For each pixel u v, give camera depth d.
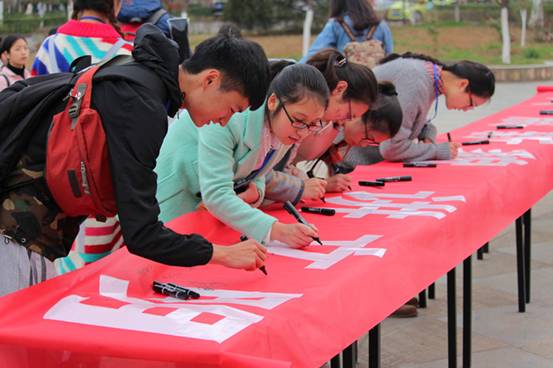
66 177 1.82
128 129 1.72
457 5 22.72
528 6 22.22
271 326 1.63
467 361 3.21
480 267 4.60
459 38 20.95
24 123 1.86
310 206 2.85
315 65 2.70
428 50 19.39
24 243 1.93
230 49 1.85
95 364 1.60
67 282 1.89
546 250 4.92
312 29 20.52
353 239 2.34
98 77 1.78
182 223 2.41
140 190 1.74
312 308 1.77
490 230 3.04
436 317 3.84
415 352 3.41
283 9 20.55
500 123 4.98
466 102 3.80
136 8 3.57
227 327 1.60
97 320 1.66
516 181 3.45
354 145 3.22
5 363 1.61
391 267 2.16
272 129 2.33
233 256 1.90
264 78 1.89
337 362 2.30
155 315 1.67
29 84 1.95
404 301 2.14
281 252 2.23
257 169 2.51
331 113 2.71
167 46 1.83
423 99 3.71
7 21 18.34
